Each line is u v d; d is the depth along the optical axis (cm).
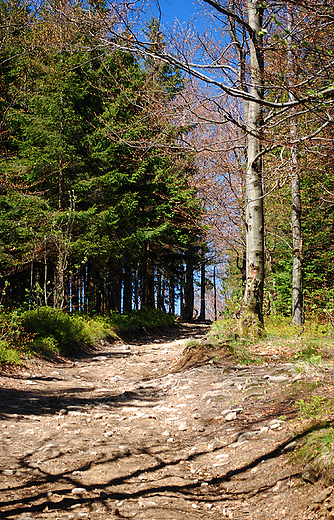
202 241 2252
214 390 709
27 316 1382
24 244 1620
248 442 469
